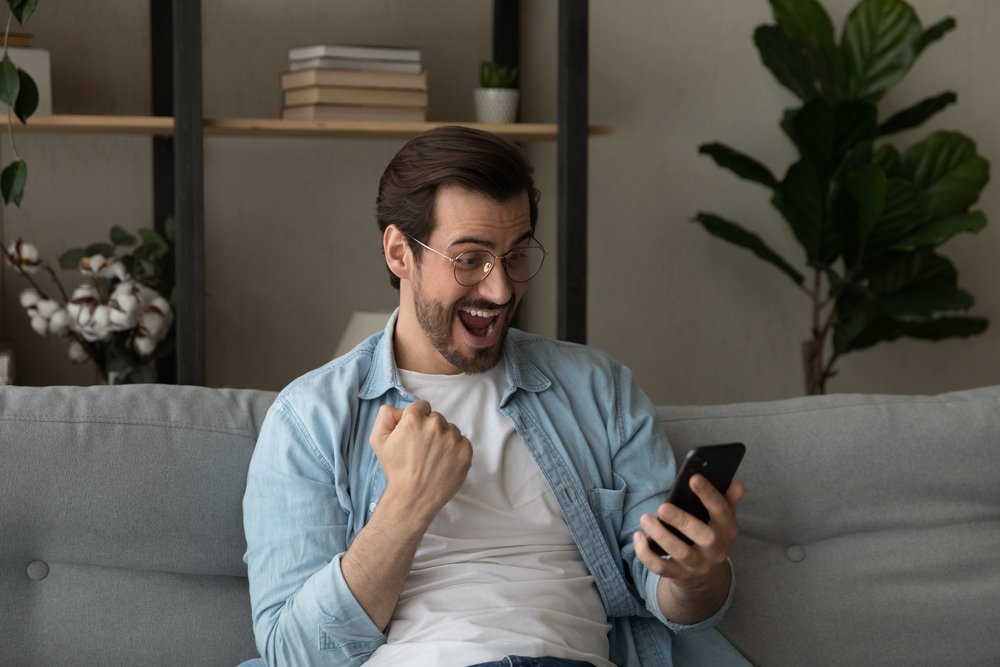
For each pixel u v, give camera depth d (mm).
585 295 2213
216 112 2547
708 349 2914
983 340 3041
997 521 1582
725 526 1115
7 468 1314
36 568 1337
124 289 2178
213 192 2564
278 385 2641
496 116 2441
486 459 1308
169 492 1355
